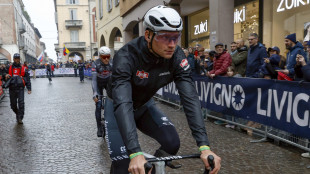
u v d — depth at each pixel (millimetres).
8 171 3189
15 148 4051
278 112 3654
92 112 6832
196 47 6988
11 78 5602
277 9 7562
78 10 38719
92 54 39188
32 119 6176
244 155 3533
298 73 3766
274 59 4359
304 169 3061
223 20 7195
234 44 5766
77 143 4242
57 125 5508
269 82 3783
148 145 4059
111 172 1810
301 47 4250
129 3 13648
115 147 1729
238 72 5273
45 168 3260
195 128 1464
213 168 1270
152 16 1402
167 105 7469
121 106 1417
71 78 23594
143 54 1557
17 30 34406
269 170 3051
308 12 6445
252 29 8688
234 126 4871
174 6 9508
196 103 1549
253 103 4141
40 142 4336
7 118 6395
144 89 1710
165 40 1407
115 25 17375
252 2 8602
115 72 1537
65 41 38938
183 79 1655
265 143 4020
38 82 19094
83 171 3152
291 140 3646
